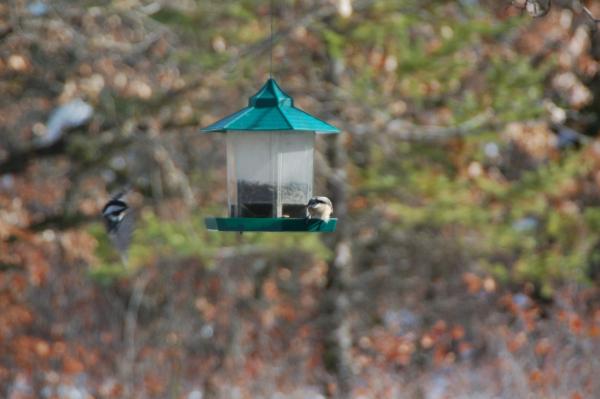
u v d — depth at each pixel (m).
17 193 19.59
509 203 18.64
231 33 17.36
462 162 18.88
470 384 18.22
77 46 16.61
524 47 18.33
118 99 17.41
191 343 21.41
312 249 18.02
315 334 21.06
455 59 17.28
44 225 19.28
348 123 18.30
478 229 19.64
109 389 19.70
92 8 16.25
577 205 20.61
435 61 17.27
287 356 20.83
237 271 22.41
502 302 20.23
